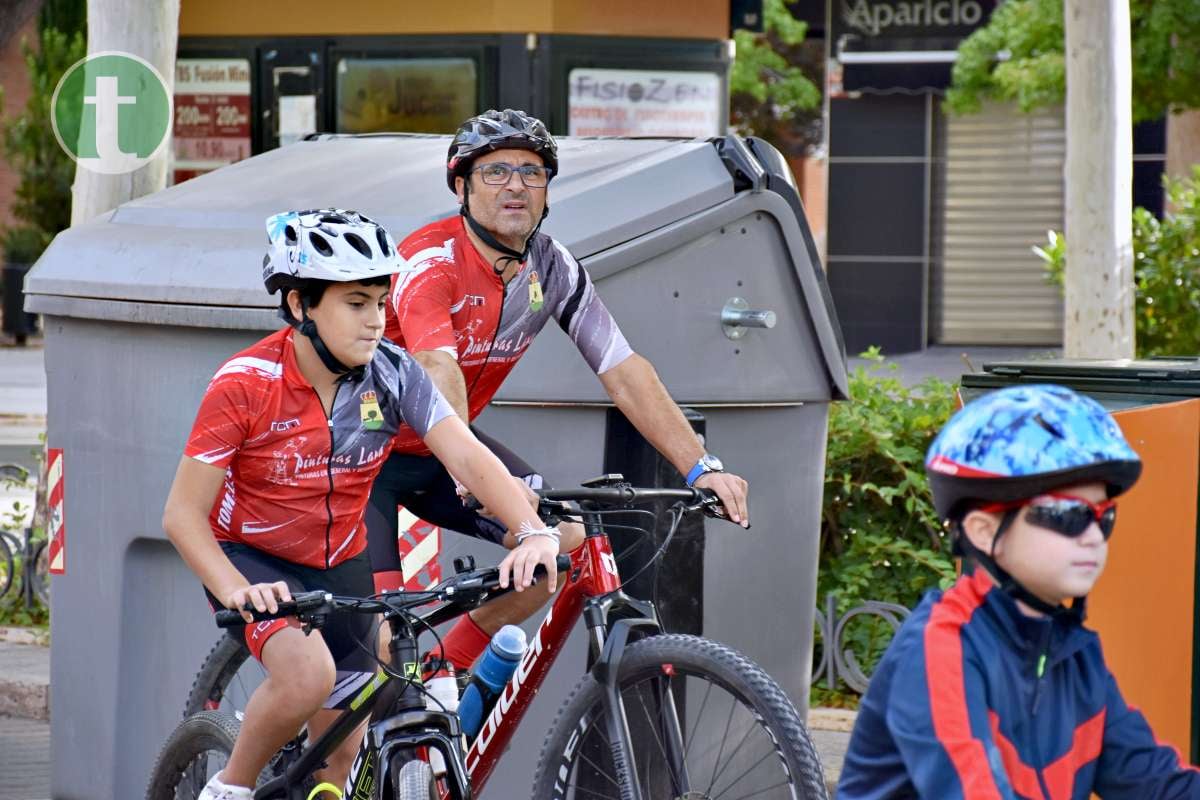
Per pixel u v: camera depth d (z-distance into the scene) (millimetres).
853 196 38438
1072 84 14117
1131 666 6449
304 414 6285
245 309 8125
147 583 8781
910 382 31734
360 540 6738
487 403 7594
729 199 8203
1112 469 4086
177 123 21281
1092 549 4121
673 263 8070
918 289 38500
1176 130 35406
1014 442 4102
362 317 6145
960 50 29156
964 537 4266
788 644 8750
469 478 6281
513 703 6762
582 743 6562
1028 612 4211
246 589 5781
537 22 19766
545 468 7977
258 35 20797
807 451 8734
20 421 27438
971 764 3996
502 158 6977
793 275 8453
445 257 7082
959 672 4105
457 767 6125
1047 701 4211
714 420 8312
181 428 8484
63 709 9156
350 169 9188
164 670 8742
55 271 8898
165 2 12414
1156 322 16391
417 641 6258
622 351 7301
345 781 6715
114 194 12422
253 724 6500
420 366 6488
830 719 10688
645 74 20594
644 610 6641
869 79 35656
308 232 6051
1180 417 6645
